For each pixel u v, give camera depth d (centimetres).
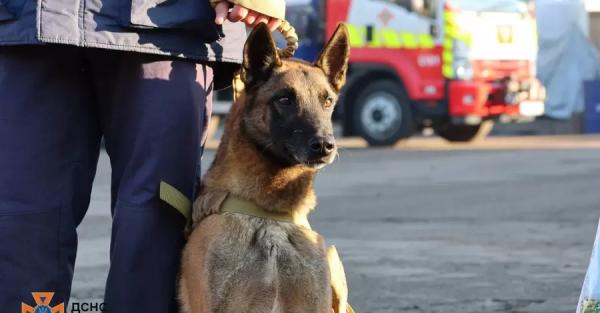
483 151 1653
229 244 389
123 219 395
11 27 371
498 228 870
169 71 396
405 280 661
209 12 398
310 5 1700
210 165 427
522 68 1700
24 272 385
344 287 435
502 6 1680
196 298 392
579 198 1061
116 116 398
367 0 1688
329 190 1138
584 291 386
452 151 1655
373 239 816
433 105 1673
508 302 603
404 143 1833
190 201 407
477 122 1680
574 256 743
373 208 993
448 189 1143
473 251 763
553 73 2331
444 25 1656
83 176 400
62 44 373
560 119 2350
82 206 403
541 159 1498
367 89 1705
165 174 396
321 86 427
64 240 393
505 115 1697
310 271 400
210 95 424
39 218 385
